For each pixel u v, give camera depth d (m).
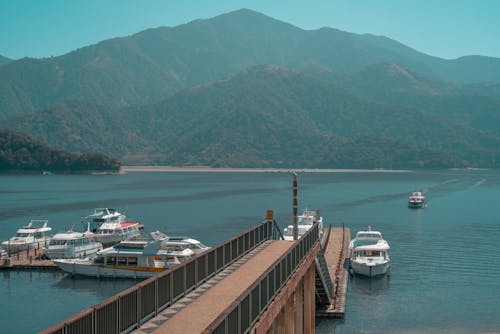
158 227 126.88
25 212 163.50
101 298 67.00
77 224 134.88
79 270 76.88
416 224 133.25
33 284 73.38
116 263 76.50
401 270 78.88
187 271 29.86
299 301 41.16
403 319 56.62
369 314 58.06
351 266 75.50
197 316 25.84
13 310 62.41
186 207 177.38
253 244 43.88
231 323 22.66
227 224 132.25
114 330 22.38
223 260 36.00
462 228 126.00
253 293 25.91
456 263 84.19
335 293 62.28
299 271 37.50
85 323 20.44
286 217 144.62
